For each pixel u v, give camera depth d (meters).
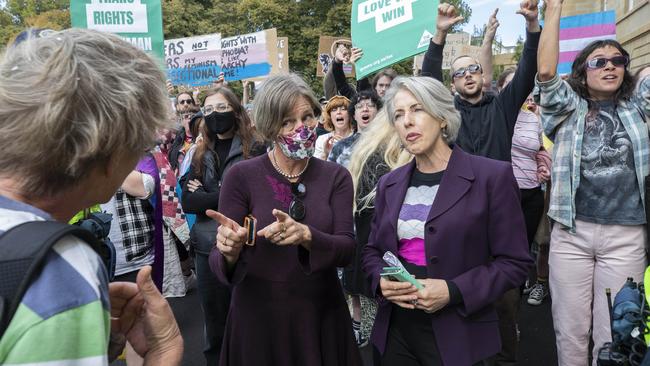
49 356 0.66
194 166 3.12
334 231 2.06
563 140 2.72
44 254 0.67
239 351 2.01
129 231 2.75
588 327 2.74
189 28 24.84
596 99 2.71
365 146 3.09
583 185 2.66
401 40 3.99
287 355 1.96
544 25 2.61
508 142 3.31
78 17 4.79
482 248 1.87
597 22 5.99
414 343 1.92
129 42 0.88
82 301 0.70
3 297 0.65
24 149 0.74
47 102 0.72
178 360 0.99
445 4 3.47
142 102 0.84
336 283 2.10
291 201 2.04
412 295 1.74
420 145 1.91
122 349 1.01
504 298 2.79
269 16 23.12
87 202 0.86
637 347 1.68
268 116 1.98
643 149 2.54
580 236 2.67
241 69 7.45
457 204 1.86
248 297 2.00
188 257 5.17
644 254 2.58
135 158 0.88
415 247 1.95
